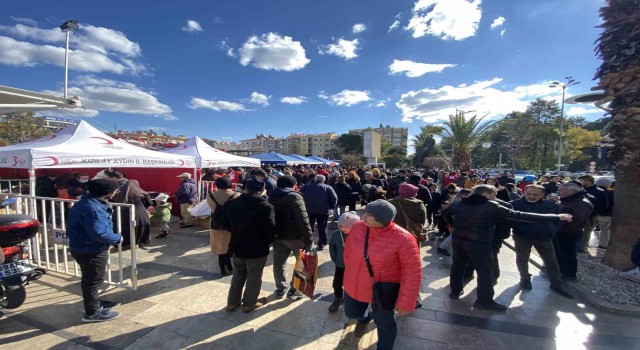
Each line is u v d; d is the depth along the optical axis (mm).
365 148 38344
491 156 53000
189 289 3934
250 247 3145
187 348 2701
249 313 3338
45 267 4320
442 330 3143
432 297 3967
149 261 5008
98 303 3090
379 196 4727
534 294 4074
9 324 2984
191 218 7629
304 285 3305
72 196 5824
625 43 4402
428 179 8258
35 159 4711
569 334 3090
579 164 51906
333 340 2885
